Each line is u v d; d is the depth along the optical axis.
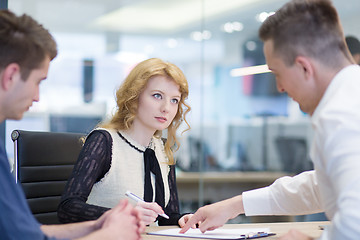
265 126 5.51
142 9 4.82
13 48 1.07
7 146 3.49
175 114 1.94
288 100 5.55
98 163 1.77
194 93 5.29
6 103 1.09
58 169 1.97
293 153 5.55
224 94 5.38
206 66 5.27
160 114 1.85
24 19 1.12
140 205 1.52
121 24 4.70
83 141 2.08
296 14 1.16
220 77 5.34
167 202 2.00
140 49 4.80
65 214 1.60
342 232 0.95
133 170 1.88
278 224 1.69
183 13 5.07
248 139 5.45
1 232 1.01
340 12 5.04
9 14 1.10
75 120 4.31
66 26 4.46
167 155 2.06
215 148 5.34
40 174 1.90
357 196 0.95
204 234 1.45
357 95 1.05
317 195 1.47
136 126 1.93
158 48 4.91
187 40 5.12
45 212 1.92
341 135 1.00
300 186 1.50
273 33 1.19
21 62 1.08
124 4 4.70
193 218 1.53
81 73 4.44
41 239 1.05
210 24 5.26
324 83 1.15
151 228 1.62
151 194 1.89
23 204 1.05
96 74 4.50
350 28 5.01
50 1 4.40
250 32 5.38
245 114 5.45
